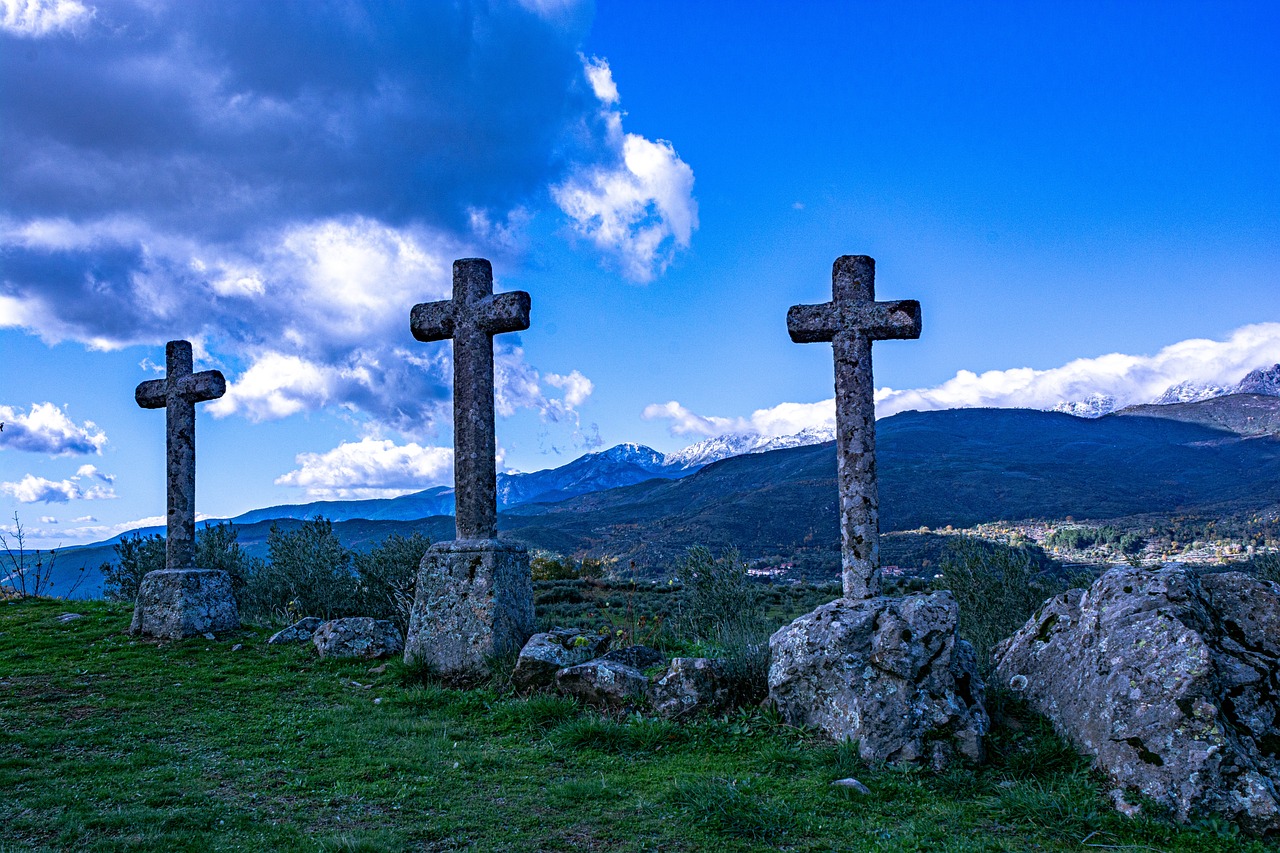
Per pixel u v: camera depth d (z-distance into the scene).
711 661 9.38
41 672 11.39
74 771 7.25
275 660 12.58
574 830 6.02
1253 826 5.93
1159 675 6.77
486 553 11.46
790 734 8.34
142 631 14.27
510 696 10.16
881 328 10.04
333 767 7.53
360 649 12.58
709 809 6.27
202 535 23.25
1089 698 7.38
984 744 7.52
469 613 11.24
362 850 5.44
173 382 15.34
